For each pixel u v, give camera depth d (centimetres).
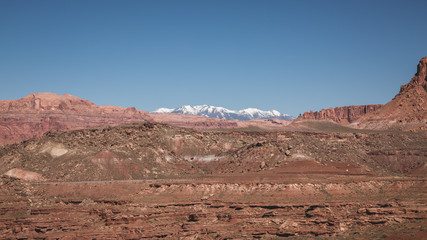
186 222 19612
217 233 17738
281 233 16912
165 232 17812
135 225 18938
